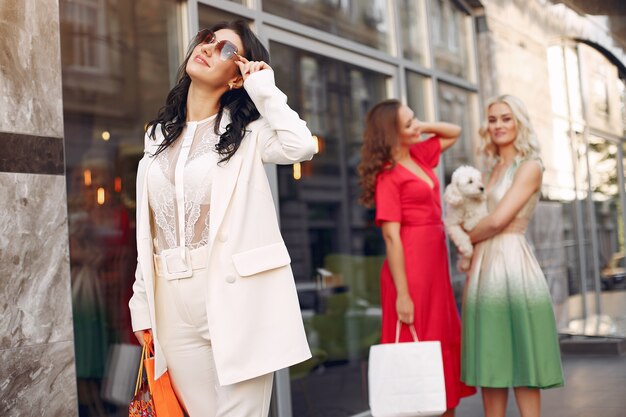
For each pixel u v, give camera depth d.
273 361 2.31
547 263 8.77
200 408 2.47
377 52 5.84
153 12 4.04
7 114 2.98
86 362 3.51
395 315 4.10
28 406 2.98
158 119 2.55
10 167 2.98
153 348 2.51
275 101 2.37
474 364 4.00
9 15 3.03
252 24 4.64
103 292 3.63
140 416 2.46
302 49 5.06
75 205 3.53
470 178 4.09
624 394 5.61
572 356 7.72
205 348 2.42
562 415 5.02
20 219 3.00
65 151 3.51
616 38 11.22
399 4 6.25
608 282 11.17
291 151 2.34
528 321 3.91
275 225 2.40
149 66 3.99
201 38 2.52
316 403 4.95
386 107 4.12
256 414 2.37
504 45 7.82
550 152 9.14
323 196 5.16
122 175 3.78
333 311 5.18
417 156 4.51
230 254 2.30
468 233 4.16
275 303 2.35
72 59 3.59
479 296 4.01
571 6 9.74
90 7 3.70
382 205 4.04
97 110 3.68
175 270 2.37
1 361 2.89
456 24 7.20
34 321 3.02
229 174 2.35
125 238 3.76
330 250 5.19
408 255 4.06
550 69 9.21
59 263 3.14
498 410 4.04
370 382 3.78
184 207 2.36
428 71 6.57
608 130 11.53
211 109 2.48
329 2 5.36
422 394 3.70
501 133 4.09
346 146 5.43
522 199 3.95
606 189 11.43
